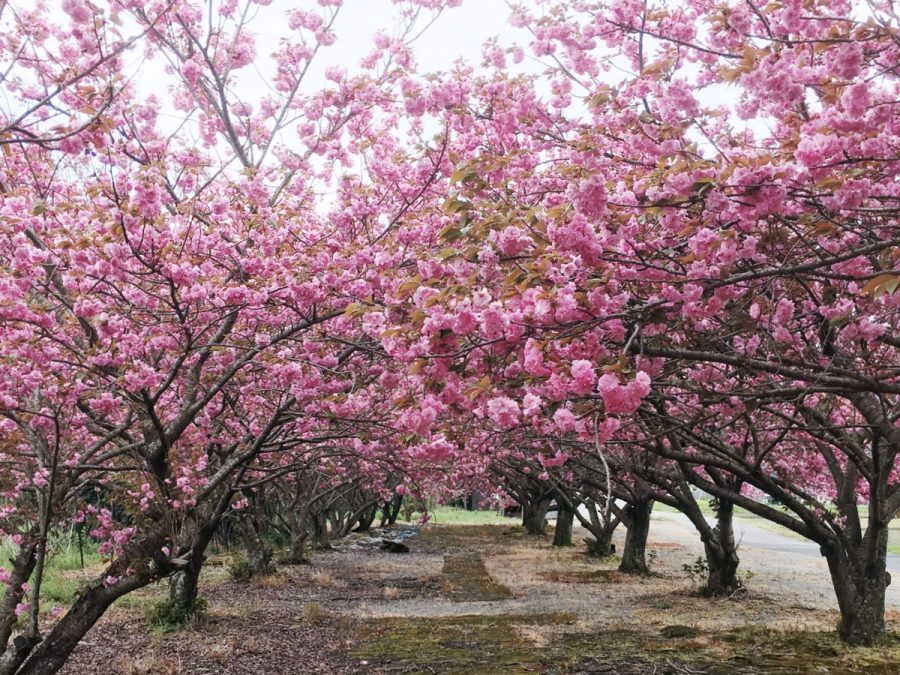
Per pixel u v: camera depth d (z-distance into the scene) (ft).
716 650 28.32
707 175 11.66
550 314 11.82
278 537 78.89
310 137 26.21
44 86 17.89
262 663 28.19
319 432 29.35
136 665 26.76
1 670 16.39
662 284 13.20
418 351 12.78
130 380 17.33
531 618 36.70
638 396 10.66
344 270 19.81
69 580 42.57
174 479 22.12
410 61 23.98
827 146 10.96
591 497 61.52
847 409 28.68
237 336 23.66
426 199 23.56
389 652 29.86
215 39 27.40
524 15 19.66
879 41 12.10
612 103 17.16
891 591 47.98
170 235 17.93
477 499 170.09
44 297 20.45
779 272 12.30
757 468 27.81
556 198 15.88
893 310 15.96
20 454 18.42
